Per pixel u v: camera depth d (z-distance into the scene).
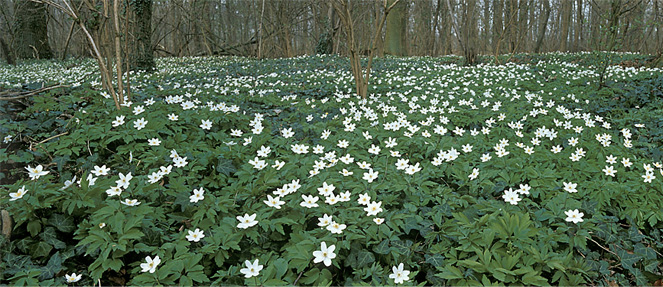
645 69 11.73
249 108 6.70
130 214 2.80
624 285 2.66
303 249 2.58
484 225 2.84
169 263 2.53
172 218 3.11
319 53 20.59
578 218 2.86
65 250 2.72
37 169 3.04
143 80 10.10
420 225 2.95
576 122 5.59
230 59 19.16
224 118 5.21
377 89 8.75
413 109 6.55
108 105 5.20
